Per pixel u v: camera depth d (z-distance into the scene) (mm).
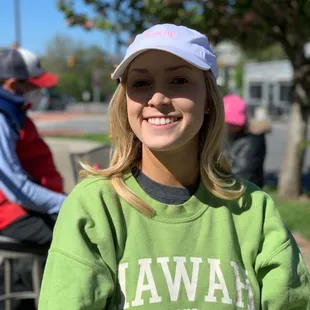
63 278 1533
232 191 1745
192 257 1636
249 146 4246
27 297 3314
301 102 8438
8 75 3400
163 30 1723
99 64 27750
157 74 1691
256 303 1664
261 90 34969
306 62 8438
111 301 1586
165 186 1719
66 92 66312
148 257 1606
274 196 8617
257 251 1720
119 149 1812
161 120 1688
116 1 7973
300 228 6336
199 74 1724
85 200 1651
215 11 7293
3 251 3229
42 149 3422
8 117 3145
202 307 1586
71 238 1577
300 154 8508
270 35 8359
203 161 1763
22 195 3055
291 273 1689
